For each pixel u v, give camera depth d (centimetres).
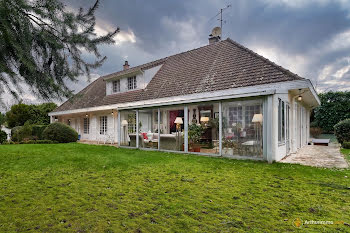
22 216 291
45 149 1037
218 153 827
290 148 912
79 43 402
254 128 725
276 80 798
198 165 639
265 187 416
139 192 391
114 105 1482
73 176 519
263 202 339
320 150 1024
